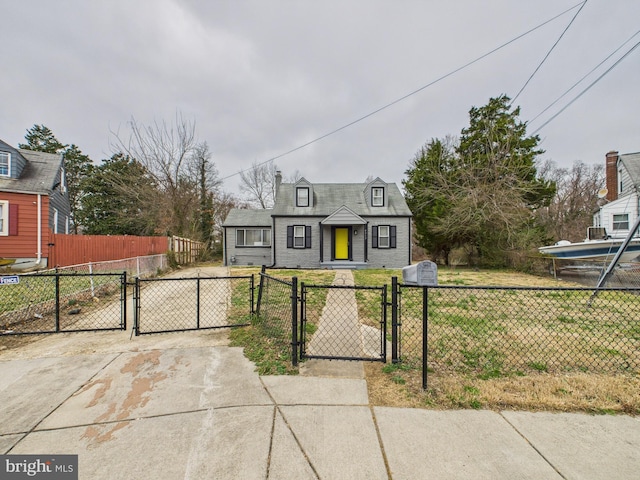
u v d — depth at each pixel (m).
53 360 3.46
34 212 12.70
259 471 1.80
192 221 22.03
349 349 3.81
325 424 2.26
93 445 2.04
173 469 1.82
